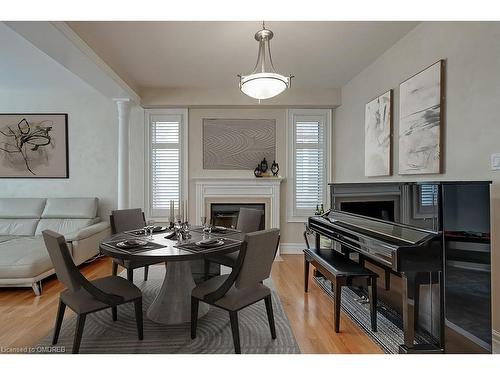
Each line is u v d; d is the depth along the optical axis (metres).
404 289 1.97
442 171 2.48
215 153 4.94
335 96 4.72
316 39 3.09
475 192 1.96
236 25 2.79
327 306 2.86
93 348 2.13
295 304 2.91
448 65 2.43
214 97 4.67
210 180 4.82
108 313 2.70
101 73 3.44
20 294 3.17
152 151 4.91
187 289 2.69
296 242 4.98
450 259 1.93
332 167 4.94
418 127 2.76
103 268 4.09
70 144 4.97
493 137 2.04
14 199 4.71
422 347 1.96
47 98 4.94
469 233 1.95
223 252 2.23
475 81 2.17
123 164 4.54
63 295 2.16
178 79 4.29
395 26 2.83
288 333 2.35
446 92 2.45
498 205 2.00
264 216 4.88
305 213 4.97
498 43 2.00
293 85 4.56
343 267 2.54
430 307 2.03
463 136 2.28
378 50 3.36
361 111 4.04
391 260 1.96
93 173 4.99
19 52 3.37
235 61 3.65
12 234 4.45
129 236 2.75
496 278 2.03
